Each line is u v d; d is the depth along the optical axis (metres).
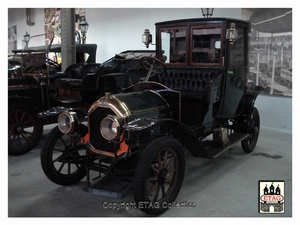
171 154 2.78
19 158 4.04
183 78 3.81
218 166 3.76
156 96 3.14
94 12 8.91
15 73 5.52
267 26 5.37
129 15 7.81
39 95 4.41
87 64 5.36
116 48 8.35
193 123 3.57
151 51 5.64
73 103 4.59
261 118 5.67
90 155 2.92
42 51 5.08
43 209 2.69
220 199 2.90
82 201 2.85
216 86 3.36
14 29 13.98
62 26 6.01
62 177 3.09
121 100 2.77
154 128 2.94
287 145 4.64
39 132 4.27
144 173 2.41
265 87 5.52
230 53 3.57
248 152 4.26
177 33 3.75
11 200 2.86
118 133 2.55
